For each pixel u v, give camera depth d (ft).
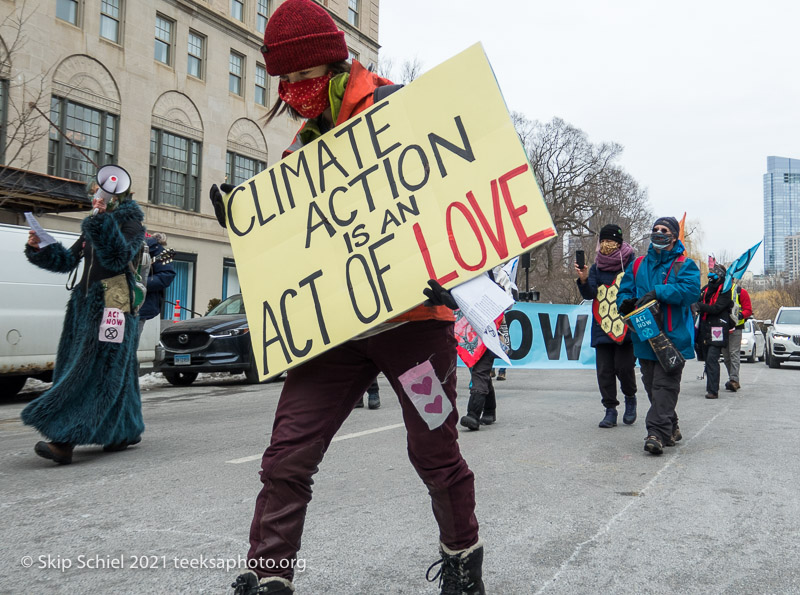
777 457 16.16
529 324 29.94
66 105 59.26
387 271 6.90
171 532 10.26
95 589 8.17
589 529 10.51
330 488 13.00
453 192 6.89
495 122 6.89
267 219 7.54
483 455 16.21
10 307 28.22
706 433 19.83
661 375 16.49
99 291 15.03
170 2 70.28
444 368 6.93
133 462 15.25
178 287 72.84
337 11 91.15
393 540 9.93
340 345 6.95
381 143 7.22
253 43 81.61
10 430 20.75
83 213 59.26
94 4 61.93
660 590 8.18
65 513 11.22
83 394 14.98
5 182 41.75
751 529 10.56
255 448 17.01
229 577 8.54
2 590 8.14
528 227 6.55
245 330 34.63
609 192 152.05
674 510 11.58
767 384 38.50
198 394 31.14
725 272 30.01
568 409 24.86
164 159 70.69
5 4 53.26
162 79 69.67
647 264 17.10
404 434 19.15
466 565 6.97
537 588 8.21
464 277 6.64
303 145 7.68
